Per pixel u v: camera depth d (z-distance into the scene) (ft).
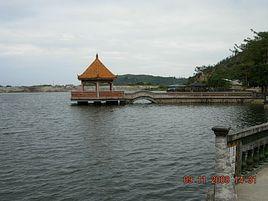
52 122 171.94
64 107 277.64
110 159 84.64
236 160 36.22
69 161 82.69
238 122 159.43
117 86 596.29
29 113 235.40
